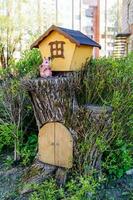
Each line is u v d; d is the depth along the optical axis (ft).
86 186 8.16
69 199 8.16
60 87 9.04
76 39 9.20
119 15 56.54
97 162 9.20
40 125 9.66
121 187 9.16
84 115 8.95
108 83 9.86
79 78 9.68
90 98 9.73
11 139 11.27
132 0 29.60
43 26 38.04
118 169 9.64
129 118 9.76
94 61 10.73
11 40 31.27
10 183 9.68
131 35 29.45
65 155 9.24
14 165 10.63
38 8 39.06
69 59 9.34
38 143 9.96
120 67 10.50
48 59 9.52
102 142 8.93
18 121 11.07
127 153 9.81
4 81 11.61
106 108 8.79
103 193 8.84
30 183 9.21
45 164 9.62
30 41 22.91
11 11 34.14
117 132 9.39
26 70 12.37
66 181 9.02
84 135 9.03
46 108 9.33
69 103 9.12
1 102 11.65
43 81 9.04
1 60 27.45
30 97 9.68
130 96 9.55
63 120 9.14
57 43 9.46
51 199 8.34
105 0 57.26
